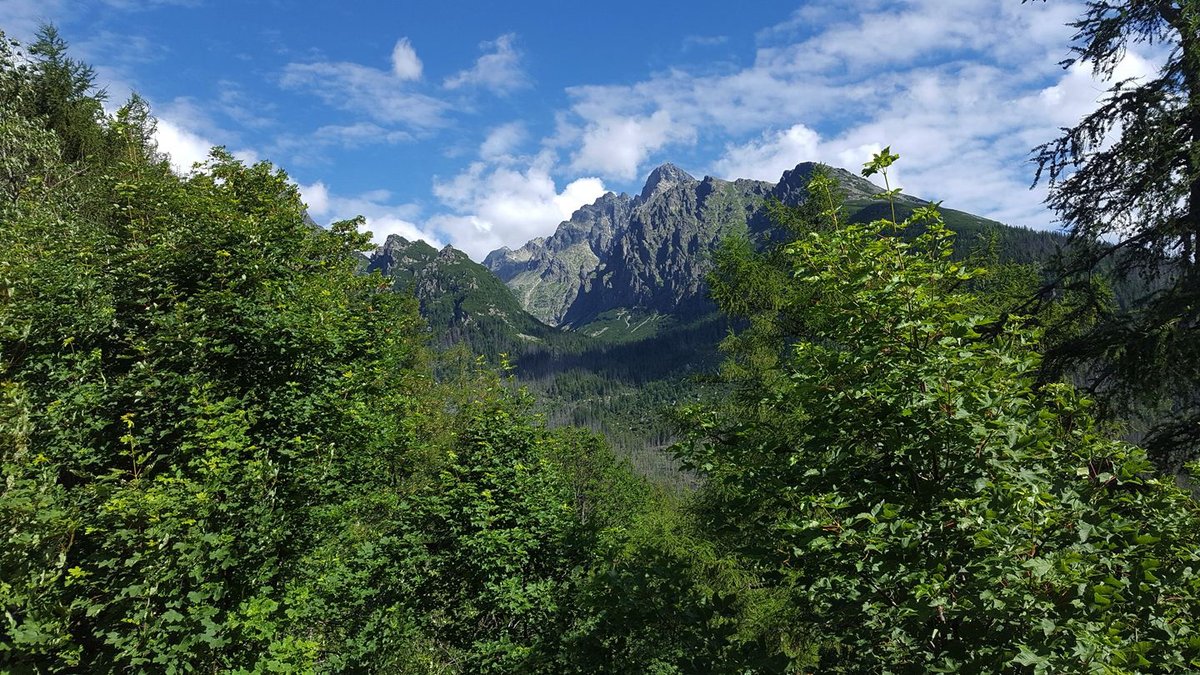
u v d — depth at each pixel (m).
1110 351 7.36
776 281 11.23
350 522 11.34
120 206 14.15
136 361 9.91
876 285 4.56
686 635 4.74
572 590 9.54
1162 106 7.58
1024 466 4.13
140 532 7.44
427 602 11.60
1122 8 8.12
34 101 17.06
